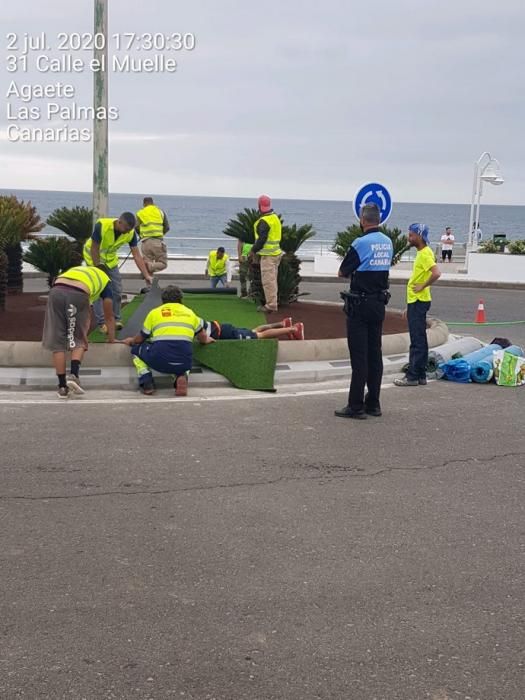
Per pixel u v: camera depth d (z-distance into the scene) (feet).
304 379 33.27
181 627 13.89
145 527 18.08
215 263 64.18
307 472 22.06
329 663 12.91
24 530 17.75
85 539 17.38
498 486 21.43
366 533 18.10
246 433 25.57
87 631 13.69
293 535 17.88
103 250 36.50
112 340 32.32
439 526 18.62
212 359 32.12
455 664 12.94
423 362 33.63
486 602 15.03
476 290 83.25
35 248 48.42
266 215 44.04
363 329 27.48
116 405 28.48
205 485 20.80
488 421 28.14
